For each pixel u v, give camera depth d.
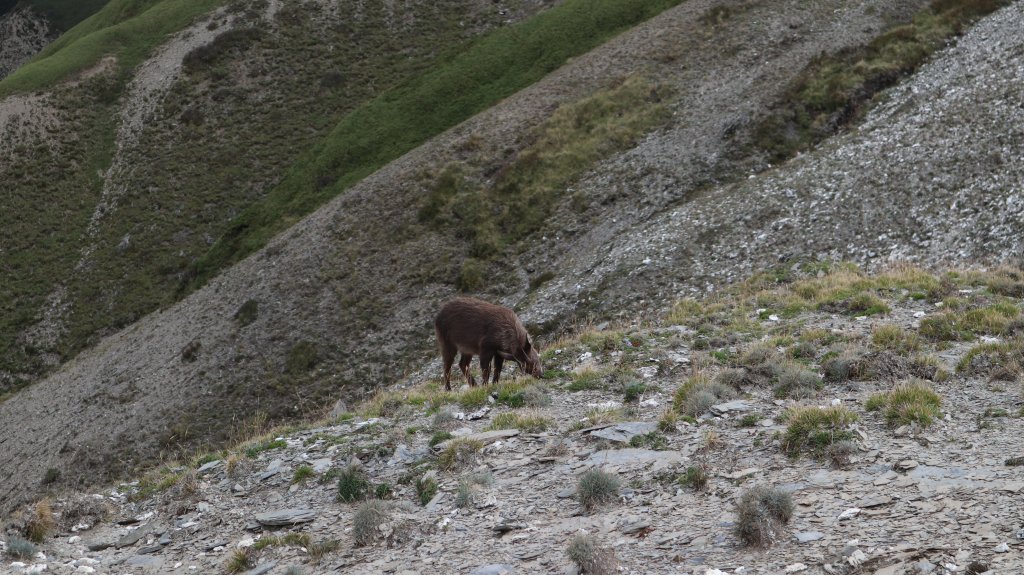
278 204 89.19
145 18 128.75
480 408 19.38
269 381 52.53
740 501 11.18
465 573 10.98
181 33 123.56
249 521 15.10
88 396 59.25
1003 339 19.08
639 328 26.88
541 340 41.91
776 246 40.84
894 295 25.69
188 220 92.81
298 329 57.00
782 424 14.64
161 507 17.09
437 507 13.73
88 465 50.69
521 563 10.97
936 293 24.81
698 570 9.88
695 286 40.12
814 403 15.99
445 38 118.25
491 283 55.22
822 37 69.38
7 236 92.12
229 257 83.38
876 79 59.47
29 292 85.31
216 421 50.53
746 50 71.56
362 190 71.94
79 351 77.81
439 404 20.44
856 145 48.53
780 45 70.25
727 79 68.06
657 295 41.03
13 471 54.28
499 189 64.56
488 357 21.00
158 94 111.50
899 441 13.16
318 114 107.12
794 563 9.55
